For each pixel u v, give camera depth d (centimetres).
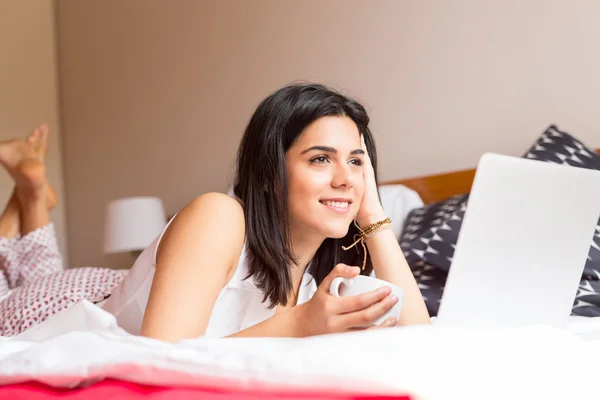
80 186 471
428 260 243
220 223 134
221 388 89
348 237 164
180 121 423
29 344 112
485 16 321
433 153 335
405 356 90
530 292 142
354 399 86
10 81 459
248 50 393
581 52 300
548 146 268
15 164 286
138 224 381
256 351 91
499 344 98
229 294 145
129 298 147
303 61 374
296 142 142
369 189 162
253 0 390
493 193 137
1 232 289
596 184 140
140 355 90
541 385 92
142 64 439
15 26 463
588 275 216
